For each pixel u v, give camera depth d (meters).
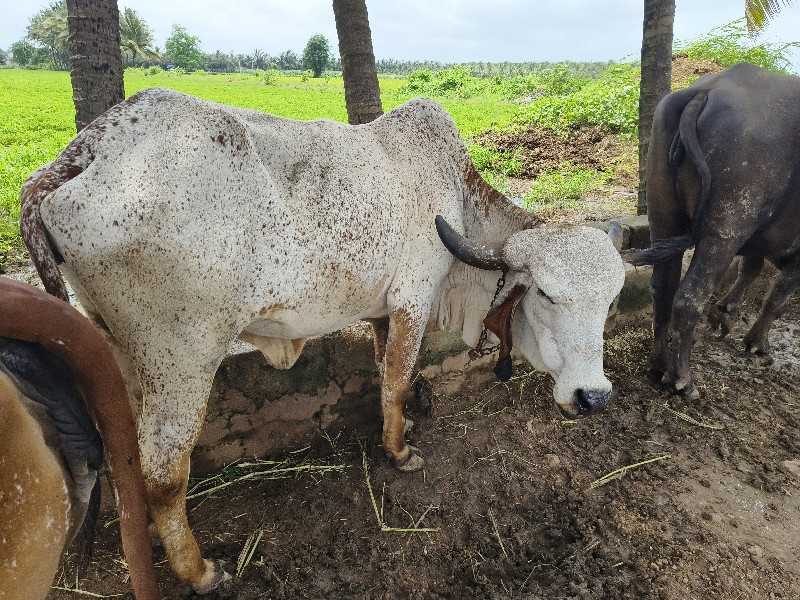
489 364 3.90
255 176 2.07
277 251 2.16
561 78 14.98
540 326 2.64
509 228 3.09
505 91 21.17
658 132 3.42
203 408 2.19
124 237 1.79
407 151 2.73
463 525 2.83
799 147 3.06
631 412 3.65
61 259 1.86
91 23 2.97
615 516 2.84
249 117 2.26
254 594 2.41
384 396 3.00
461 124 12.33
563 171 8.12
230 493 2.98
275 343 2.72
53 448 1.50
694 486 3.05
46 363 1.53
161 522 2.20
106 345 1.62
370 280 2.54
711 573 2.53
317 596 2.42
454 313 3.20
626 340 4.43
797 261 3.77
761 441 3.41
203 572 2.38
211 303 2.02
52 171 1.81
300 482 3.06
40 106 18.42
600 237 2.56
